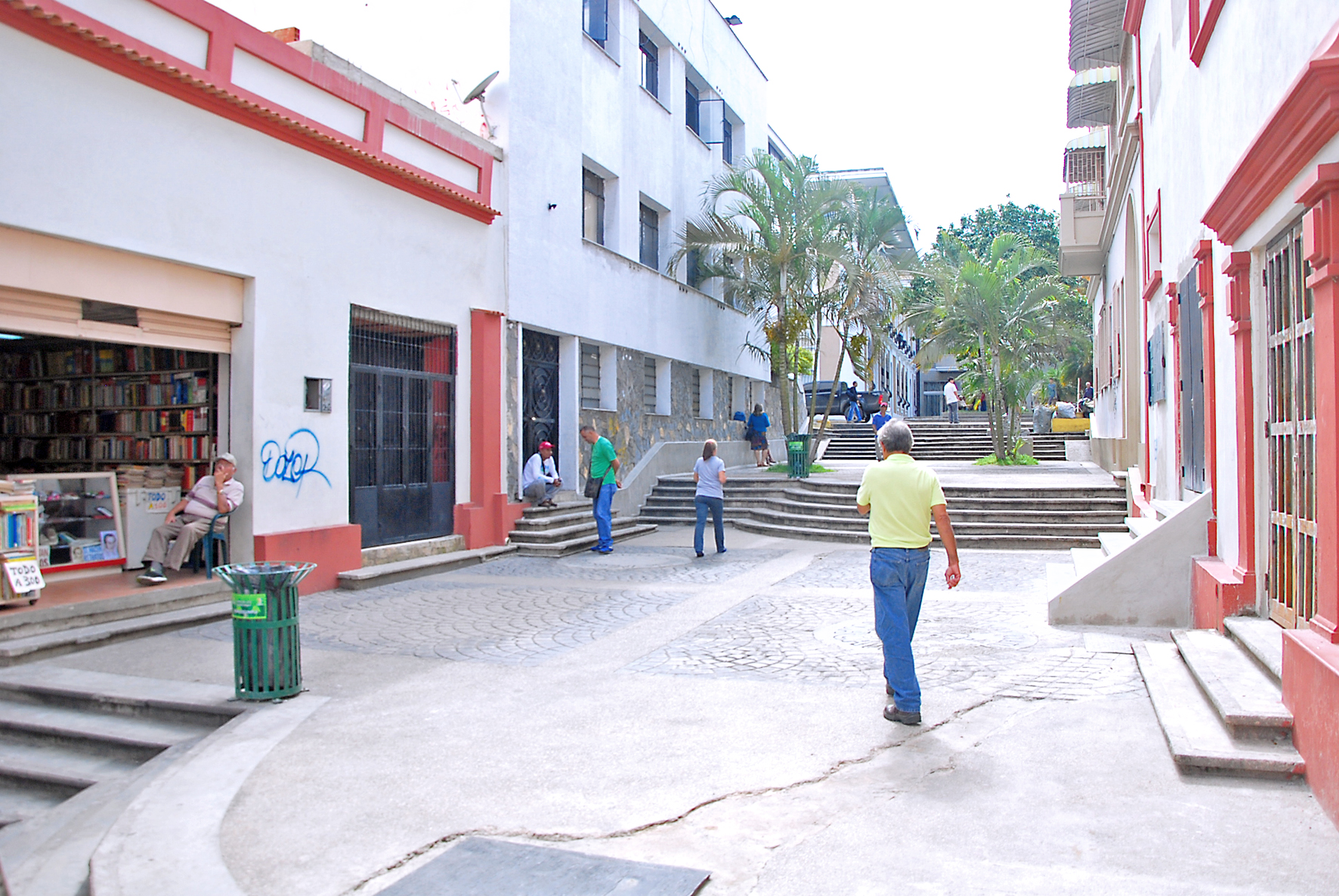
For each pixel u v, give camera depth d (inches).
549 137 605.3
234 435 387.9
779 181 817.5
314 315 415.8
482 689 254.2
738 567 483.8
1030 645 289.4
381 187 458.3
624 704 236.8
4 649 281.3
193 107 354.3
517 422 569.6
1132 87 531.8
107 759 233.6
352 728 221.1
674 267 815.7
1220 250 278.2
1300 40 190.4
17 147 291.9
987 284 939.3
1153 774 181.2
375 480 463.5
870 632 314.2
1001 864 144.9
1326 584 177.9
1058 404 1355.8
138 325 349.7
